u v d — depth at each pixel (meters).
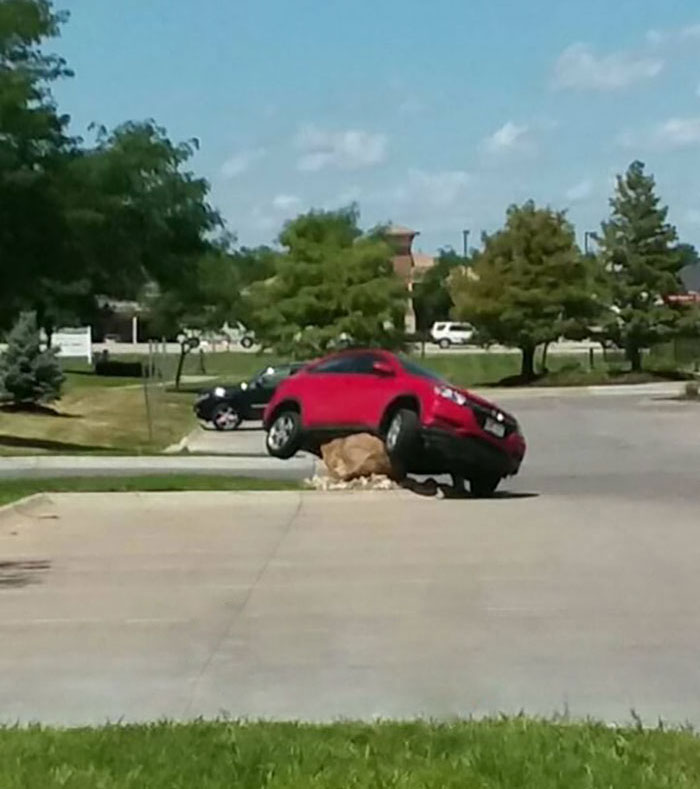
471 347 121.44
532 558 19.48
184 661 12.73
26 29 42.22
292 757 8.70
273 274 87.50
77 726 10.10
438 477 32.94
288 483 30.31
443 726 9.70
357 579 17.62
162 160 47.50
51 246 43.19
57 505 27.06
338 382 30.53
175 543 21.44
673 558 19.38
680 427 55.03
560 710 10.67
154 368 74.25
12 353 61.22
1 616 15.09
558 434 51.44
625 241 93.69
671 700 11.07
